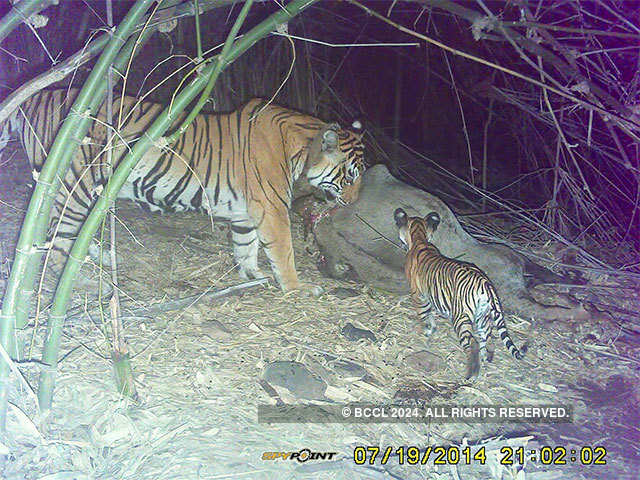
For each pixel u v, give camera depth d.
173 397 2.62
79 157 3.41
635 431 2.94
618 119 2.42
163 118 2.19
